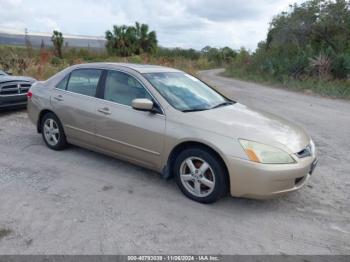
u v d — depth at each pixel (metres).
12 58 16.41
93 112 4.45
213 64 55.41
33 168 4.50
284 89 17.69
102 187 3.99
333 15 22.52
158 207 3.55
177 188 4.03
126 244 2.88
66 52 30.69
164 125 3.77
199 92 4.51
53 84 5.17
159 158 3.88
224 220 3.34
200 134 3.51
